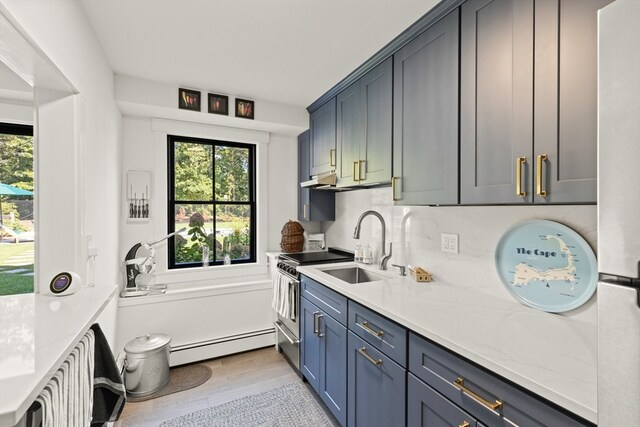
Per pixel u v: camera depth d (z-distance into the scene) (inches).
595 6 35.5
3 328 35.0
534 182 41.9
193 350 105.3
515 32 44.6
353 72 86.9
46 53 41.1
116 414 49.2
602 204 22.9
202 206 119.3
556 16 39.4
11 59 41.8
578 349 38.5
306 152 124.8
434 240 76.3
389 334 53.6
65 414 34.6
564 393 29.0
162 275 108.6
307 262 97.6
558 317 49.7
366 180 82.6
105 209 76.5
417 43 64.6
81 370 39.6
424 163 62.3
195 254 117.6
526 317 49.8
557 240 50.6
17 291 81.1
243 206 127.2
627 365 21.8
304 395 86.4
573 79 37.6
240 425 74.0
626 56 21.5
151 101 93.7
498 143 47.1
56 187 52.2
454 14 55.3
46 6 41.1
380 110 76.8
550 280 51.6
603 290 23.1
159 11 60.7
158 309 102.0
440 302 57.9
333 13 61.3
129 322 97.7
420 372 46.8
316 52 76.8
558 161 39.1
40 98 51.8
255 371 100.0
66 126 53.3
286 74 89.7
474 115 51.3
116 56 78.7
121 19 63.0
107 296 48.8
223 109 104.2
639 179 20.8
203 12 61.2
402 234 87.4
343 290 67.7
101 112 72.4
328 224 133.5
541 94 41.1
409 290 66.8
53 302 45.2
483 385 37.1
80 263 54.1
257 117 110.7
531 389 31.4
